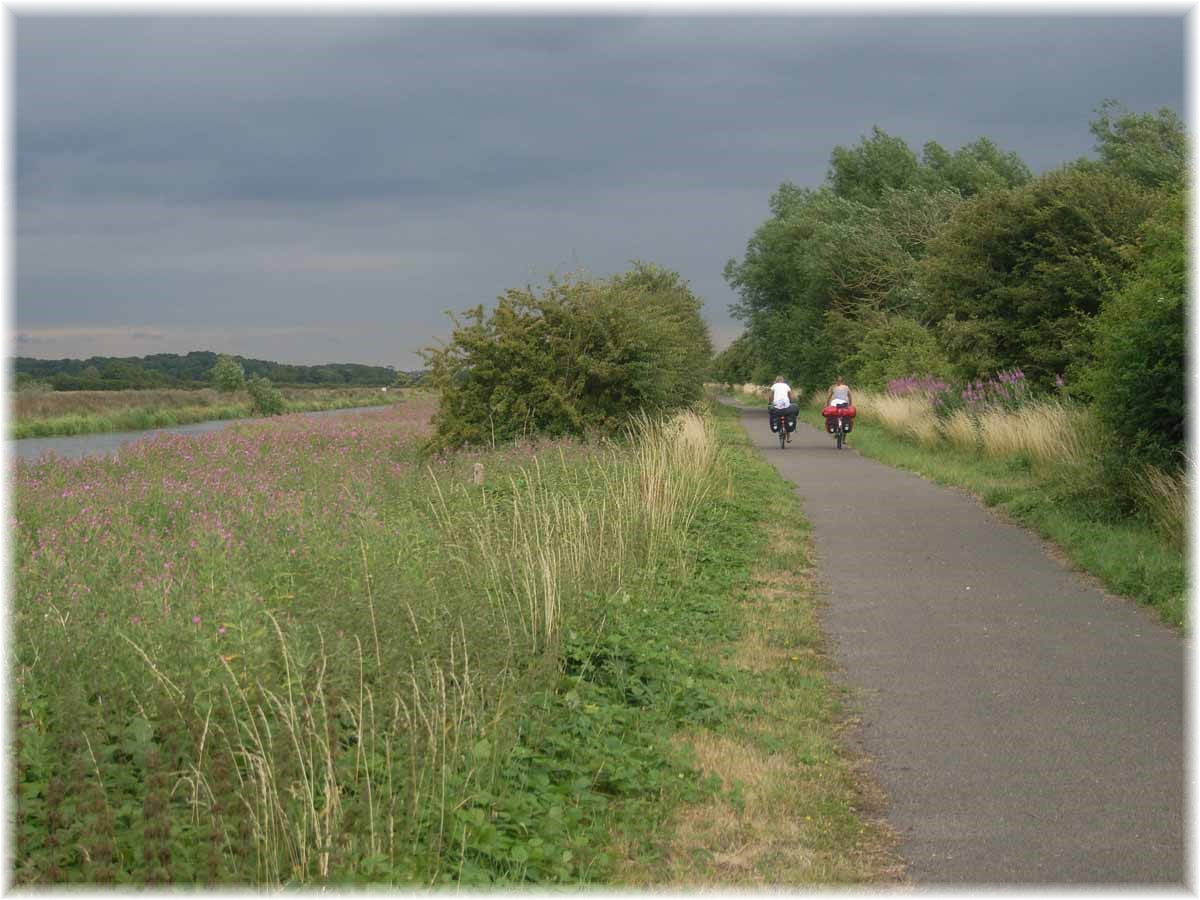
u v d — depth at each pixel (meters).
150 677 6.42
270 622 7.14
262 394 68.38
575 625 8.59
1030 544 13.45
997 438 21.97
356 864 5.07
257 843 5.00
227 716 6.08
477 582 8.98
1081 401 21.22
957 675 8.38
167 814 5.17
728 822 5.87
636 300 22.58
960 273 25.88
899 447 27.50
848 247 52.59
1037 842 5.61
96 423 53.06
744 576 11.62
